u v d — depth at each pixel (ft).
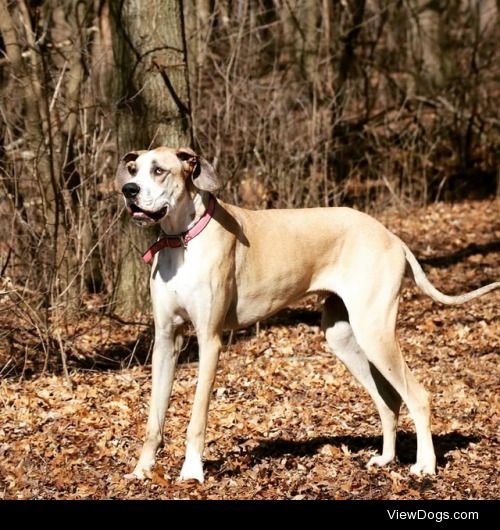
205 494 13.87
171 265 14.21
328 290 15.02
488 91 36.24
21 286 19.02
